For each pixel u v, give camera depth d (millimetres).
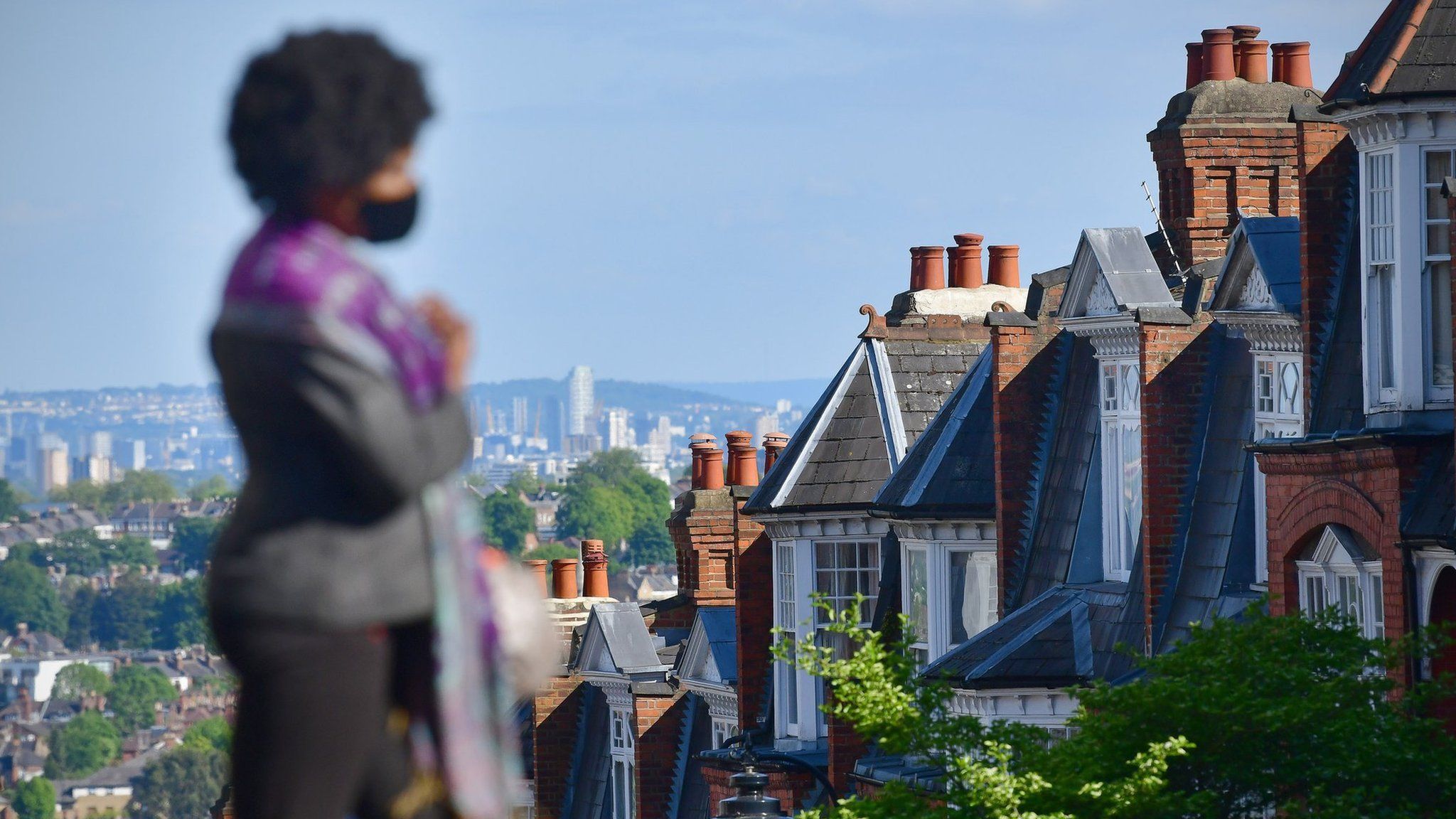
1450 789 29359
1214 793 28875
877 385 59875
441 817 7309
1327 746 29828
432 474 7051
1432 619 36500
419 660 7250
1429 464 37125
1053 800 29750
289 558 6941
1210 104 52938
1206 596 44250
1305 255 41219
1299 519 40250
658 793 70188
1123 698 30219
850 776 52719
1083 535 49500
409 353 7066
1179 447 45500
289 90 7246
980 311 64875
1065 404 51688
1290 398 42938
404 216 7656
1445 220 38062
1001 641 47938
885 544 57375
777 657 34031
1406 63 38125
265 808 6980
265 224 7227
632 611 75000
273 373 6828
